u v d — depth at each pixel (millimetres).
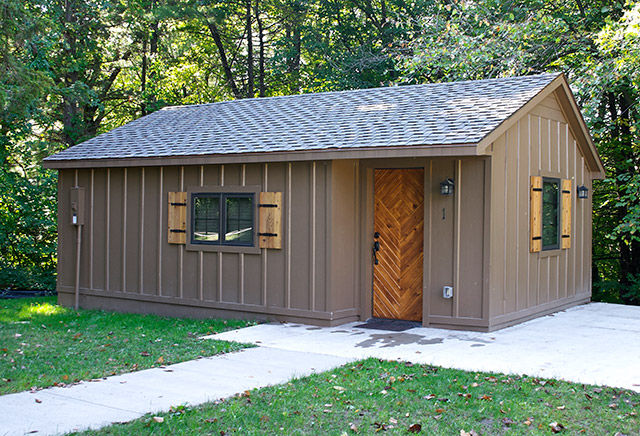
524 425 5328
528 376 6797
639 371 7043
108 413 5570
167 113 14680
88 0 21609
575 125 11969
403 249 10344
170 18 22750
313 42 24469
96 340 8992
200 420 5359
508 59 15820
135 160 11680
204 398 6023
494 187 9445
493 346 8422
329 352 8141
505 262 9812
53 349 8367
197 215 11289
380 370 7078
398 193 10375
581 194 12391
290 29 26312
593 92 14164
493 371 7051
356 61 22547
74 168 12789
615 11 16609
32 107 16547
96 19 21797
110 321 10844
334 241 9945
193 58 26844
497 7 17297
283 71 26172
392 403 5883
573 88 14195
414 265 10250
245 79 27875
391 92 12164
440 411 5637
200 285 11234
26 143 18453
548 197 11289
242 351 8203
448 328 9656
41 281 17219
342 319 10148
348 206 10258
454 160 9609
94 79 23266
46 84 15086
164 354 8008
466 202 9516
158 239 11742
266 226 10469
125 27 22203
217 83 28156
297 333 9422
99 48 22562
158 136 12734
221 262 11008
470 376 6805
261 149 10273
